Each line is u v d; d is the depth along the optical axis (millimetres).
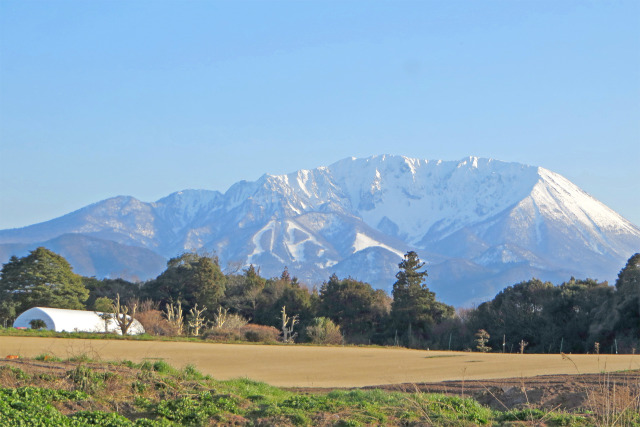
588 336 87250
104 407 18719
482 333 88000
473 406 20906
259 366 41938
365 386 30141
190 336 78812
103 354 41906
